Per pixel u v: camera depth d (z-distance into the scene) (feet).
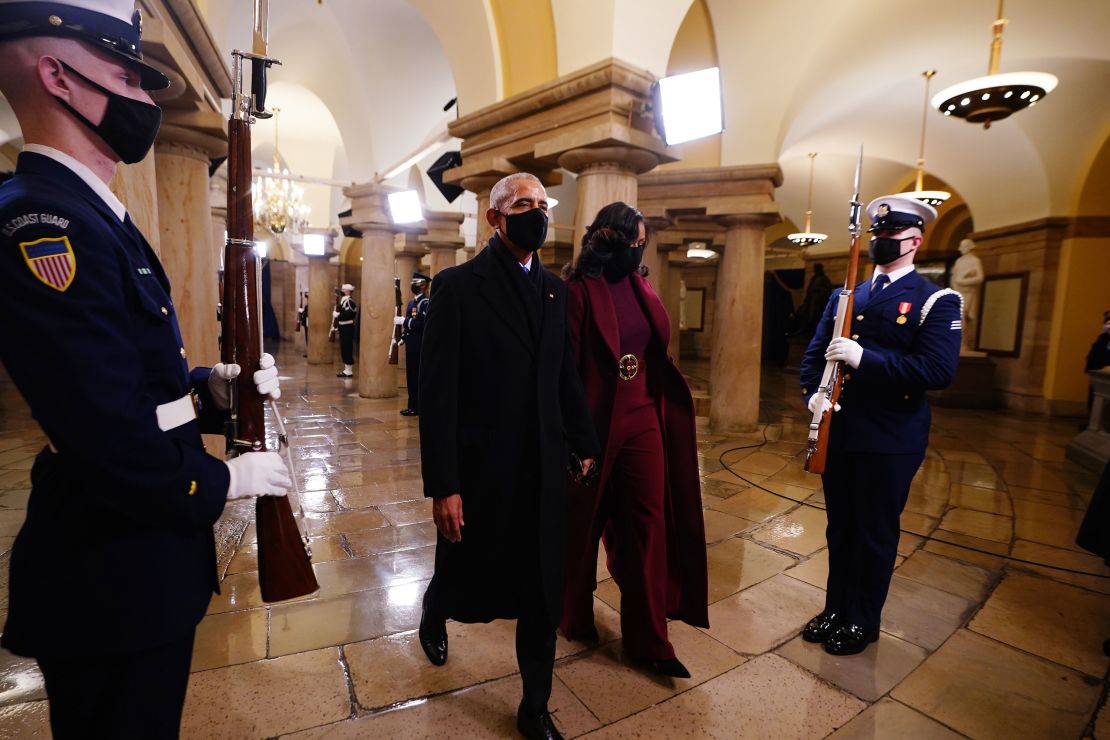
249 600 9.08
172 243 13.47
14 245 2.79
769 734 6.37
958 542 12.53
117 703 3.32
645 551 7.26
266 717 6.39
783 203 51.42
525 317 6.03
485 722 6.40
